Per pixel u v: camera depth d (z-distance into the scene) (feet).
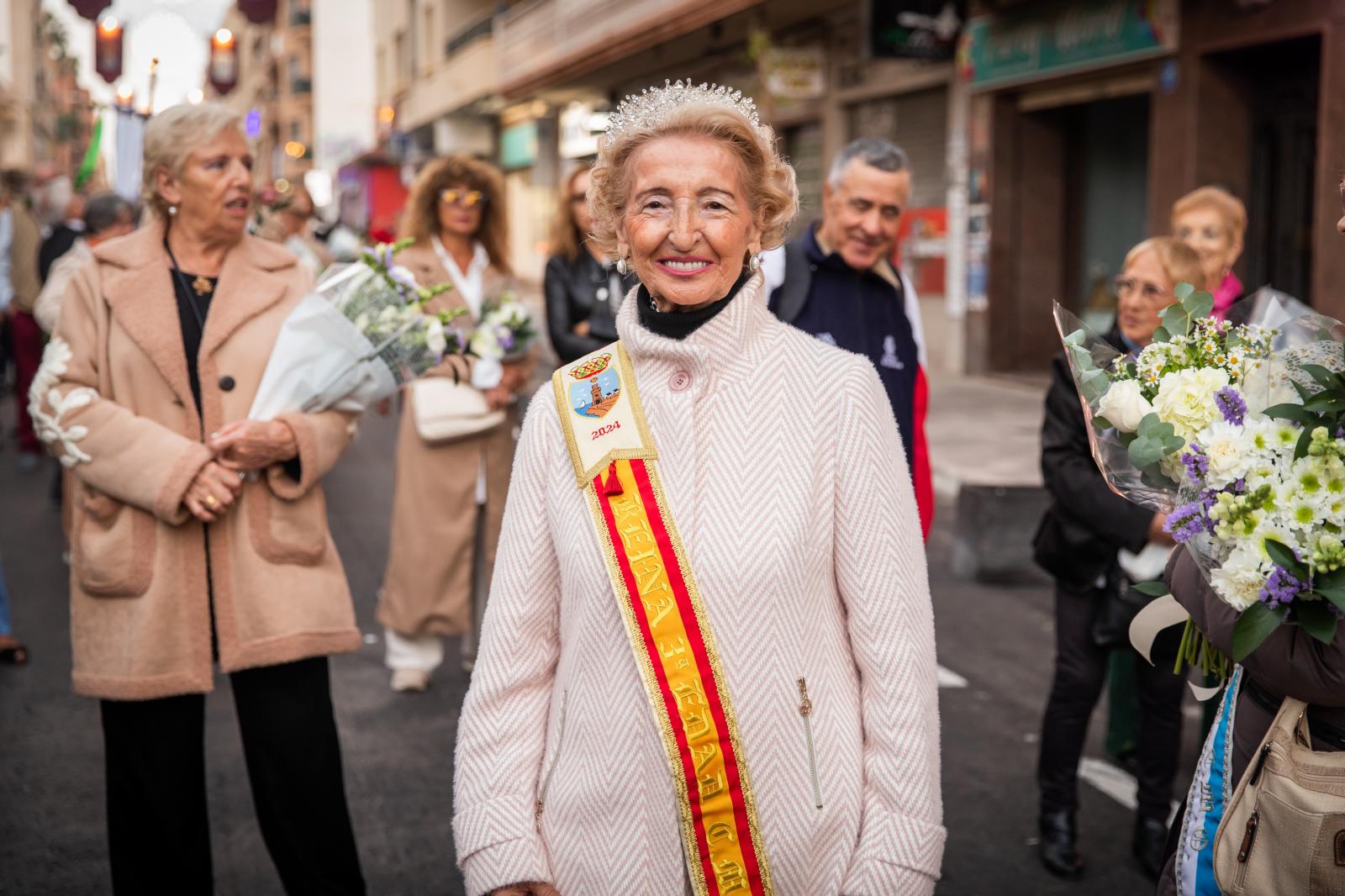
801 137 66.23
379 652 20.13
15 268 35.73
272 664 10.60
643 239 6.68
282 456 10.61
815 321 12.23
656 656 6.47
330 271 11.44
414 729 16.69
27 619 21.85
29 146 173.27
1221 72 39.47
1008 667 19.08
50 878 12.65
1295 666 6.48
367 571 25.05
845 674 6.73
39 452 38.32
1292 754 6.66
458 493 17.63
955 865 12.87
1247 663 6.75
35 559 25.93
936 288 54.90
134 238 10.94
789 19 62.18
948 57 50.57
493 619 7.06
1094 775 15.16
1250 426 6.50
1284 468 6.31
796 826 6.47
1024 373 51.52
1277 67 38.75
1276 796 6.64
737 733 6.43
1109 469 7.27
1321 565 6.07
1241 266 40.40
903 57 50.03
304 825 10.80
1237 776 7.05
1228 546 6.46
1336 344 6.77
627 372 6.89
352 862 11.03
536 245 118.42
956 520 24.38
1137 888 12.43
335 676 18.89
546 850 6.82
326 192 104.17
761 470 6.59
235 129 10.80
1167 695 12.62
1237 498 6.29
